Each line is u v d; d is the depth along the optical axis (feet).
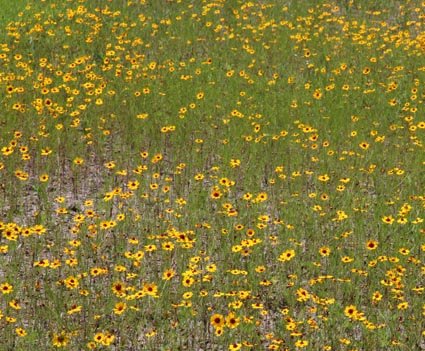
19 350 24.97
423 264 31.45
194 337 26.22
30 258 31.68
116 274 30.12
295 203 37.04
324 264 31.86
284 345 25.89
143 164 42.45
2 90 49.80
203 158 42.96
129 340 26.23
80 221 31.27
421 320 27.40
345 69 59.57
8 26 63.41
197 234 33.78
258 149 44.04
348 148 44.52
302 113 50.11
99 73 56.49
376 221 35.35
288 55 63.31
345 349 25.86
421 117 50.34
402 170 40.40
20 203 36.94
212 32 68.69
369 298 29.27
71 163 42.32
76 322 26.96
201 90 53.57
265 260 31.94
